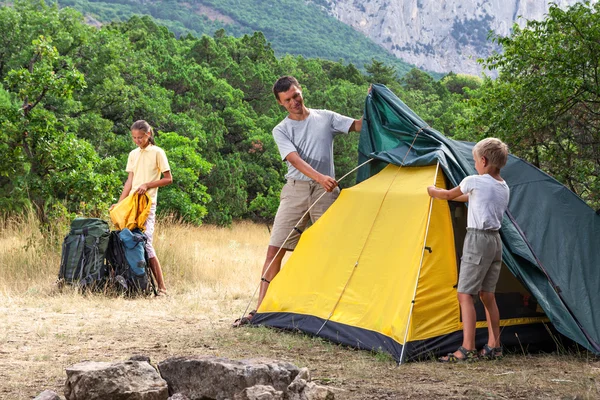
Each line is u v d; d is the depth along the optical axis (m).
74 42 27.30
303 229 6.26
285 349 5.06
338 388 3.80
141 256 8.12
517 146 11.46
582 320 5.22
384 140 6.02
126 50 32.75
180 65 41.50
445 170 5.22
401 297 5.02
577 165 11.09
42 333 5.57
